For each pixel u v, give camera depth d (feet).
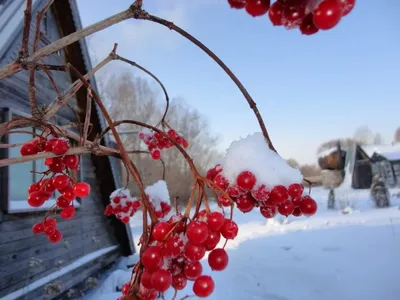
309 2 1.29
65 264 13.69
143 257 1.62
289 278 13.62
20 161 2.52
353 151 70.74
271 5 1.43
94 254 16.06
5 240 10.57
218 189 1.88
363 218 27.45
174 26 2.09
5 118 10.99
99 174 18.43
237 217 36.55
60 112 14.96
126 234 19.79
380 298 10.89
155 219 1.78
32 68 2.30
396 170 66.18
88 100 2.89
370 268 13.66
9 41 10.78
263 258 16.79
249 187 1.95
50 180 3.41
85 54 16.30
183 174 44.06
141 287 1.72
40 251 12.21
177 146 1.98
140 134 4.54
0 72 2.21
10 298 9.98
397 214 28.14
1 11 12.22
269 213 2.08
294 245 19.08
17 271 10.84
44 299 11.35
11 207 10.81
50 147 2.77
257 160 2.06
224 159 2.22
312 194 60.59
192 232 1.65
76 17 16.19
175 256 1.67
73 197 3.42
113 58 3.57
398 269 13.15
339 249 17.17
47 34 14.67
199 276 1.81
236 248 19.58
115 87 82.33
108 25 2.12
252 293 12.50
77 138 3.52
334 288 12.19
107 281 15.02
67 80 16.19
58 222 13.78
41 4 13.33
